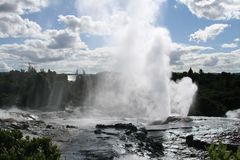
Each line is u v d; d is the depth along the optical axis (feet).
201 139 96.07
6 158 35.47
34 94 265.75
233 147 84.33
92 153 79.15
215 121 144.66
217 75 340.39
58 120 156.15
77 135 103.19
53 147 38.99
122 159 75.77
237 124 130.82
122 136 99.81
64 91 280.72
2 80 306.76
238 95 253.24
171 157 81.41
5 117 125.59
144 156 79.92
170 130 117.39
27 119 136.26
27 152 37.91
